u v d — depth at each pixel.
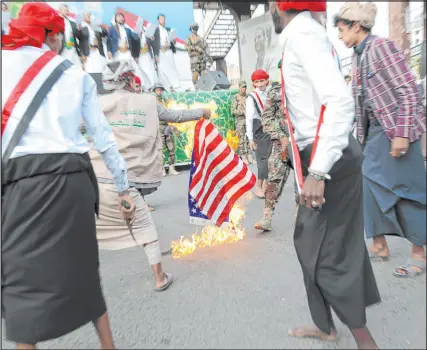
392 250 2.94
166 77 8.05
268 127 3.63
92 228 1.76
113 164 1.97
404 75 2.25
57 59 1.73
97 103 1.87
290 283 2.65
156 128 2.80
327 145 1.52
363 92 2.49
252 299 2.47
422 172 2.43
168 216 4.76
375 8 2.32
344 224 1.74
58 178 1.62
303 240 1.80
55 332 1.63
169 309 2.44
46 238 1.60
